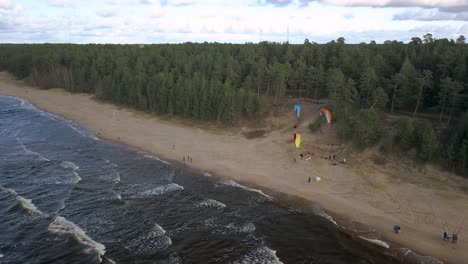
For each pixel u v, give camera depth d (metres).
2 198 48.97
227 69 97.81
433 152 54.44
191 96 87.00
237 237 40.53
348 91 75.62
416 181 52.16
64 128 86.12
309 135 71.75
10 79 161.25
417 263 35.78
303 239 40.22
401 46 96.00
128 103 103.06
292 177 56.09
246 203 48.34
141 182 54.81
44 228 41.72
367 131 62.38
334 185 53.03
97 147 71.69
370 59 86.81
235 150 68.56
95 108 104.56
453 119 65.81
